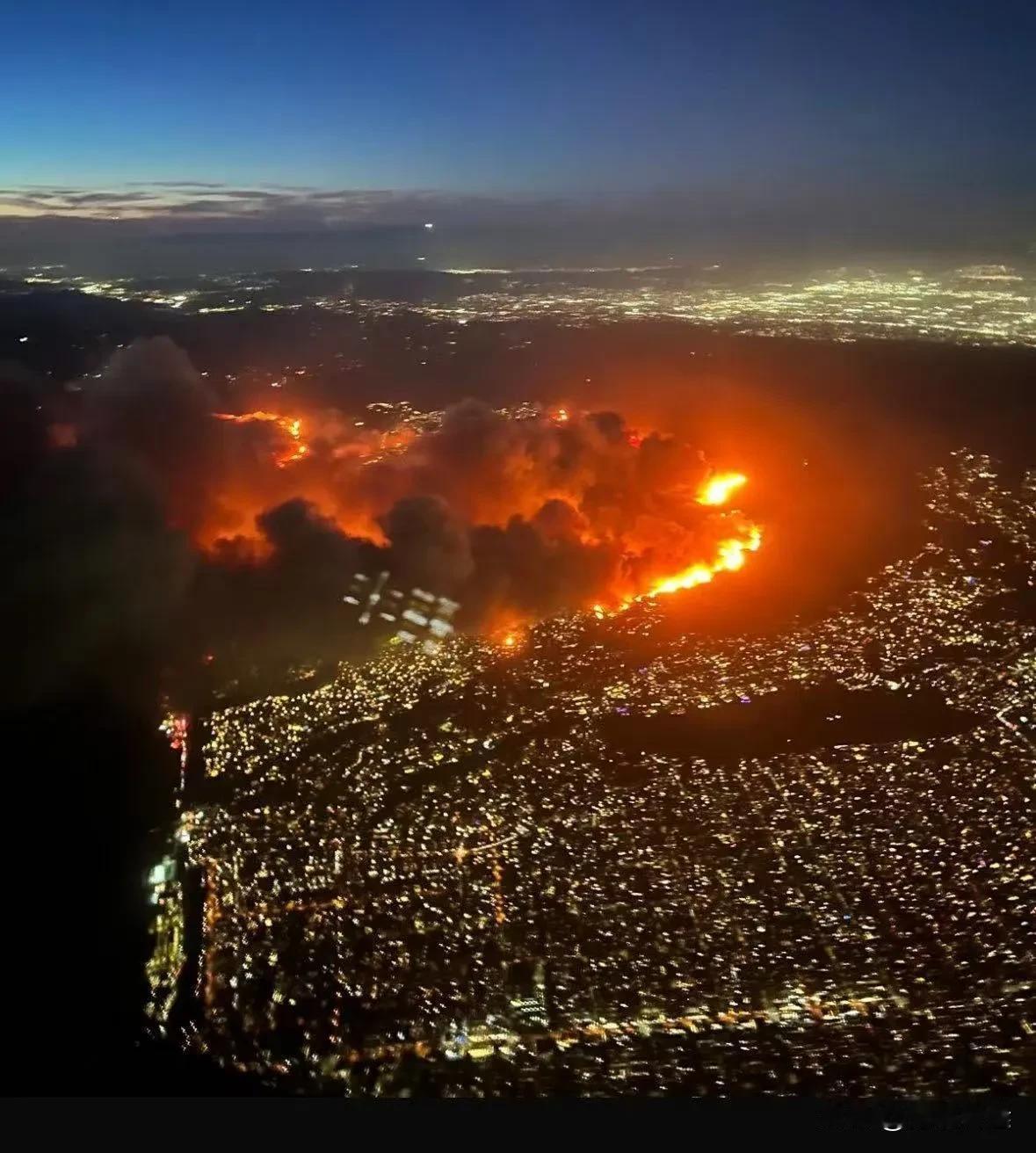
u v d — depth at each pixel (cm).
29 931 767
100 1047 664
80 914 789
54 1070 646
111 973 726
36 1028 680
